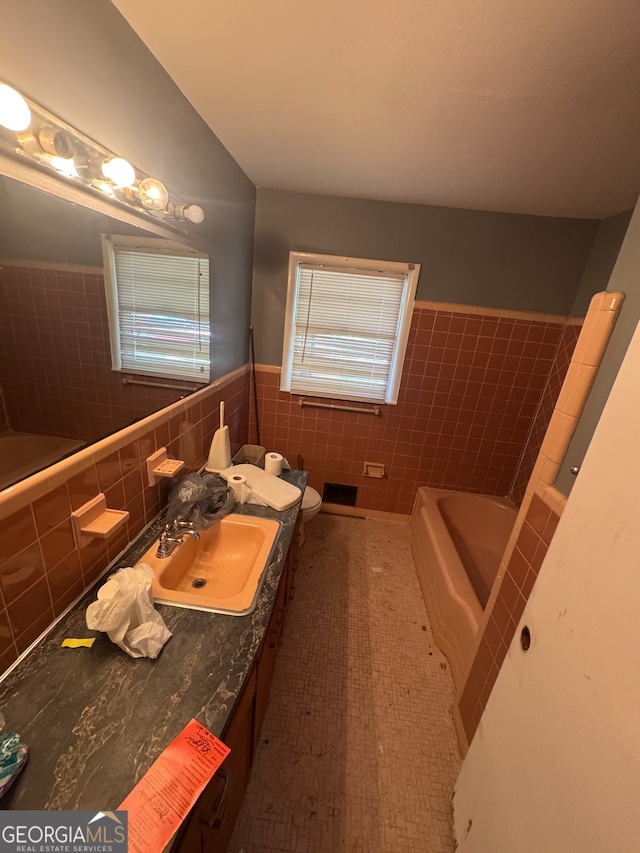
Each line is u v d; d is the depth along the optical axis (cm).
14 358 73
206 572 132
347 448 264
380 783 124
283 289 232
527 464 244
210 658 85
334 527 267
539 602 78
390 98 116
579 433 96
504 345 231
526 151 140
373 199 212
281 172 186
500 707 89
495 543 249
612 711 55
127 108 96
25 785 61
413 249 219
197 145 137
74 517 91
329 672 160
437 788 124
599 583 61
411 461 264
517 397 240
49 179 74
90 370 96
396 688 156
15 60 65
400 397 248
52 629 87
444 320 229
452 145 141
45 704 73
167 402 138
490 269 219
